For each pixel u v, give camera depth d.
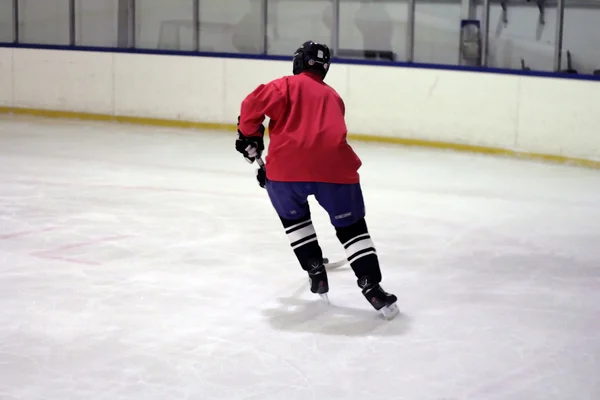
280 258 6.55
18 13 16.36
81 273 6.02
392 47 13.88
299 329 4.96
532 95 11.98
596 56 12.35
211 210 8.29
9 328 4.86
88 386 4.07
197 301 5.45
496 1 13.02
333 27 13.89
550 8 12.62
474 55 13.11
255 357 4.50
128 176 10.16
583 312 5.40
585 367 4.45
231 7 14.87
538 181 10.45
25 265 6.20
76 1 15.97
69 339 4.71
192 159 11.58
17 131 13.98
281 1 14.54
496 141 12.41
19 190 9.10
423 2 13.55
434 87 12.84
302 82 4.99
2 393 3.97
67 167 10.70
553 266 6.53
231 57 14.35
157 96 15.05
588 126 11.52
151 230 7.39
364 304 5.45
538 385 4.20
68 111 15.84
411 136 13.16
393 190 9.65
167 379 4.18
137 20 15.65
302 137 4.88
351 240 5.05
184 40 15.33
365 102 13.48
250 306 5.37
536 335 4.94
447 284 5.97
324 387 4.12
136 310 5.24
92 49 15.42
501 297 5.69
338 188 4.92
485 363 4.48
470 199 9.22
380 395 4.05
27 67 16.03
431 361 4.50
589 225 8.05
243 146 4.95
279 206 5.09
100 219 7.79
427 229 7.73
